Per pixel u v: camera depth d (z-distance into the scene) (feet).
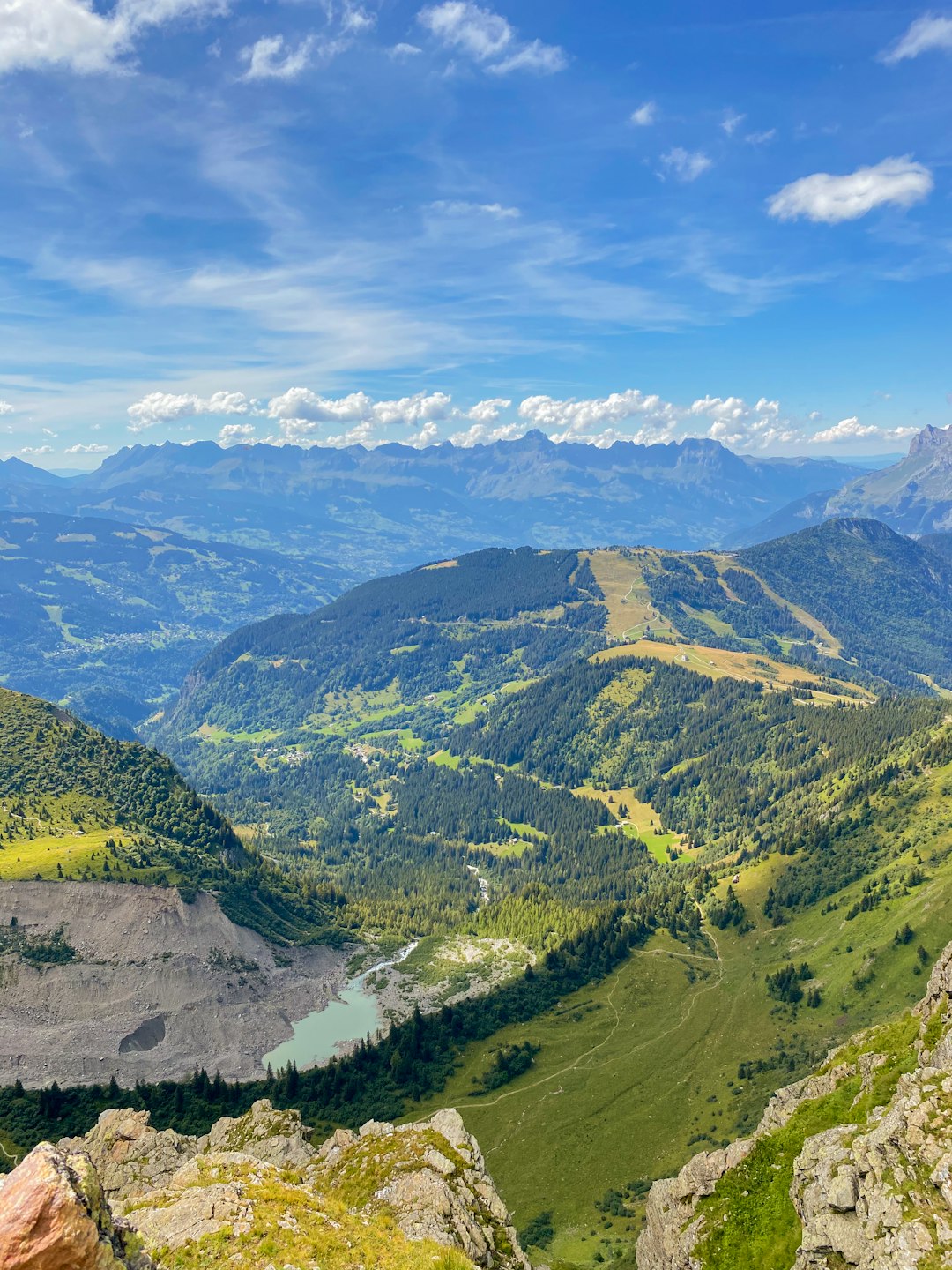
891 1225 182.70
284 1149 324.39
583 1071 573.74
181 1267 163.02
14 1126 476.13
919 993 570.87
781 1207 236.22
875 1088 249.34
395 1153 264.72
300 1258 168.25
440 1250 190.49
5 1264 104.12
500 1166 482.28
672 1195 280.92
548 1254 384.27
